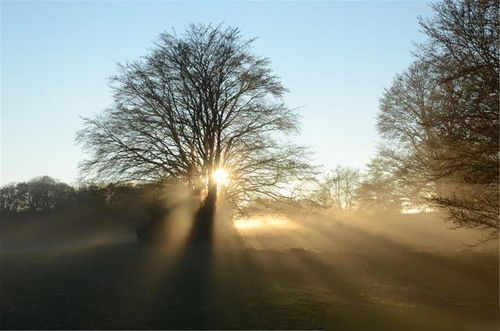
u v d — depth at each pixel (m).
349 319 16.56
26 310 18.72
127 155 38.41
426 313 17.38
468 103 22.31
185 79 38.03
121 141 38.88
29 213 61.03
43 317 17.58
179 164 39.03
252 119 39.69
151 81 38.28
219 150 39.72
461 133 22.45
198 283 24.23
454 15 22.97
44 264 30.00
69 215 55.72
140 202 39.88
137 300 20.38
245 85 38.97
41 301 20.31
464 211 23.28
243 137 39.72
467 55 22.62
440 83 23.16
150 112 38.50
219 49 38.47
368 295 21.53
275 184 39.97
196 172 39.06
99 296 21.19
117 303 19.81
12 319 17.36
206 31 38.81
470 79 22.28
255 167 39.84
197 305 19.41
